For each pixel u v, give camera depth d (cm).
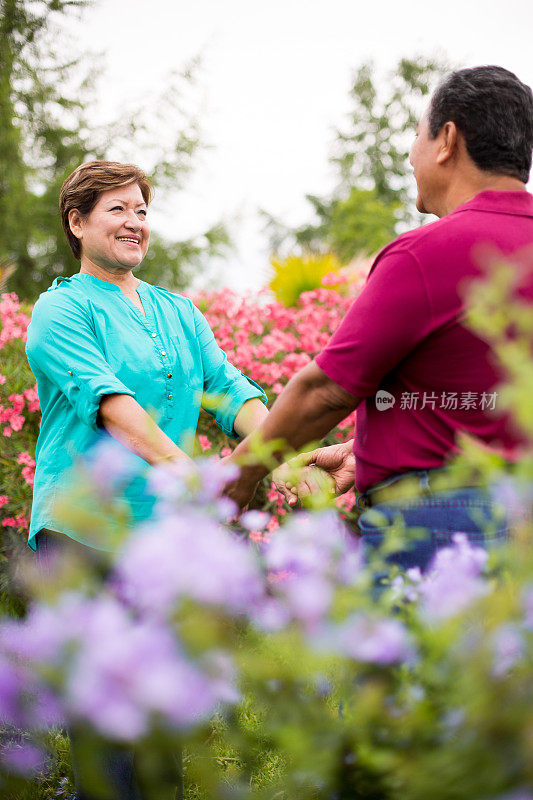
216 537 87
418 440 153
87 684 73
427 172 169
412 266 149
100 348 222
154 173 1560
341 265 636
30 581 88
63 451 216
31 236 1535
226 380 246
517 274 117
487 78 161
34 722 80
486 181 161
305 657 88
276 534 96
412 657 92
